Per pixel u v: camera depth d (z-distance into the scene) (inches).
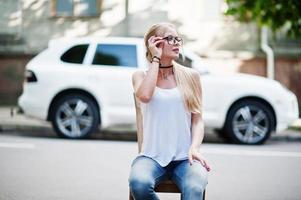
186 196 129.9
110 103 404.5
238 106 408.8
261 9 494.0
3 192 228.7
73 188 239.0
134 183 130.7
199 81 145.9
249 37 697.6
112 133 467.5
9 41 696.4
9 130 478.0
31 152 341.1
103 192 232.2
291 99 415.8
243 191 241.3
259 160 333.1
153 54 140.3
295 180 269.4
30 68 410.3
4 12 698.2
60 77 405.1
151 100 140.4
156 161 138.9
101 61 410.6
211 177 273.3
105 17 697.0
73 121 410.9
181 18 692.1
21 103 408.8
